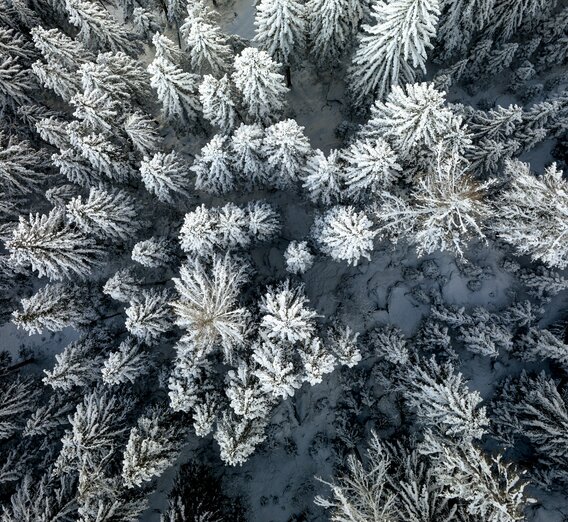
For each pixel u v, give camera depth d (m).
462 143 15.28
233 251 19.08
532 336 18.56
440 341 18.89
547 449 16.02
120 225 18.62
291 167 17.28
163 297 17.45
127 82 19.39
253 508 19.05
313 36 19.05
